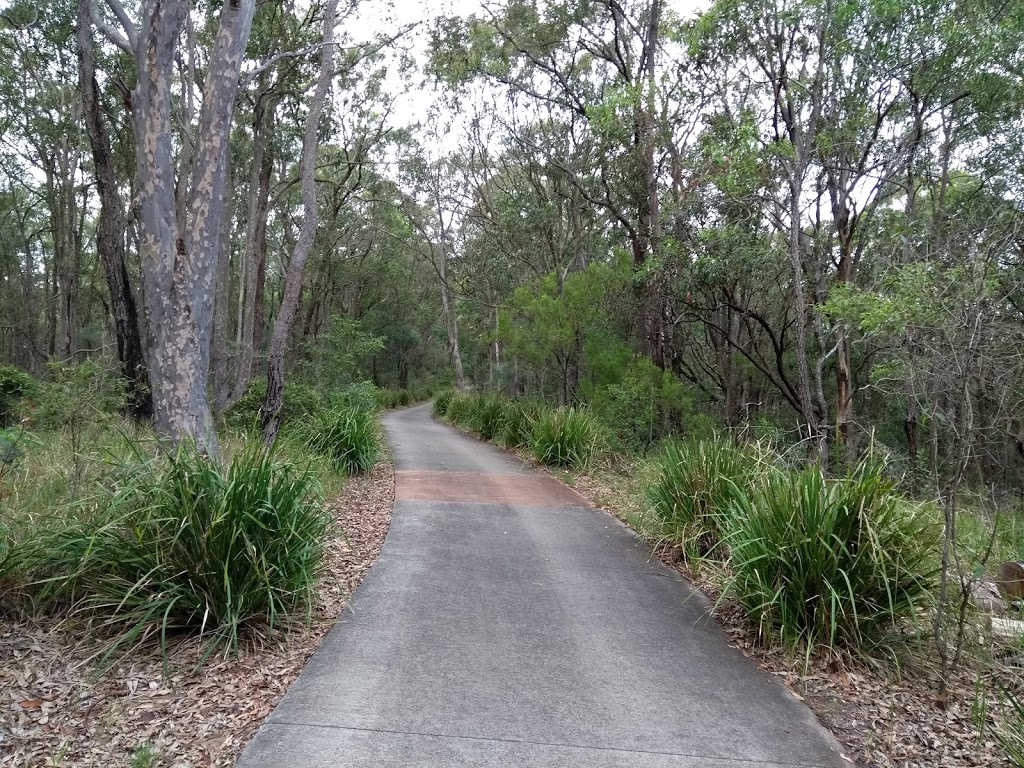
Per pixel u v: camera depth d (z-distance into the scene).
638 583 6.16
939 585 4.64
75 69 19.72
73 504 4.87
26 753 3.27
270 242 35.09
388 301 44.31
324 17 13.32
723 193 13.17
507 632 4.91
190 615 4.41
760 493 5.41
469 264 31.88
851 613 4.59
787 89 12.18
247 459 5.00
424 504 9.16
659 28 16.44
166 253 7.48
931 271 6.70
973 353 4.44
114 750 3.33
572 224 25.33
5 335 32.56
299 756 3.27
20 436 7.05
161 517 4.47
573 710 3.82
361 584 5.84
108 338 32.78
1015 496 9.55
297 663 4.30
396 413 35.09
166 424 7.46
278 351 12.07
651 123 15.98
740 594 5.08
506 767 3.24
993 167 13.97
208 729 3.53
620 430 14.20
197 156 7.65
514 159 26.11
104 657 4.14
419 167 30.75
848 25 10.71
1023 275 7.64
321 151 27.22
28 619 4.58
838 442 11.27
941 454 10.52
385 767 3.20
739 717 3.85
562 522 8.42
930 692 4.30
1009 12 10.98
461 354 52.00
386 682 4.06
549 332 15.60
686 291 16.38
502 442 16.33
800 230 12.35
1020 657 4.52
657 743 3.53
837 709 4.04
